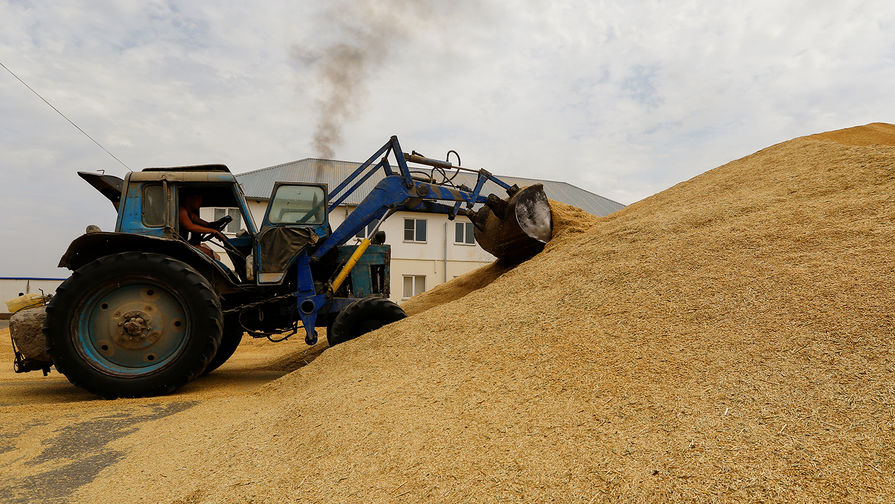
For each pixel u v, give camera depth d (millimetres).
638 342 3131
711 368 2643
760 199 5039
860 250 3469
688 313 3316
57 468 2744
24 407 4145
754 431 2066
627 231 5391
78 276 4719
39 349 5125
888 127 7418
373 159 6656
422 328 4539
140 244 5051
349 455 2473
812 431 2012
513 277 5496
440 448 2391
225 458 2703
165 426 3506
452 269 21516
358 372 3900
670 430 2186
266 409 3695
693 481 1828
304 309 5840
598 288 4195
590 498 1842
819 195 4723
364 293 6371
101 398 4809
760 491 1733
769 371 2492
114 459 2871
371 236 6418
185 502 2236
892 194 4191
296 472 2396
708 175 6949
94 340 4805
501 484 2014
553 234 7641
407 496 2041
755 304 3174
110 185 5676
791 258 3660
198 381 5723
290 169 21984
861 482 1716
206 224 5926
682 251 4332
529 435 2381
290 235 5711
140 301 4887
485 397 2906
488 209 7828
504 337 3809
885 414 2021
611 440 2201
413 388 3252
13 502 2326
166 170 5617
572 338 3422
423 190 6617
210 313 4879
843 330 2660
